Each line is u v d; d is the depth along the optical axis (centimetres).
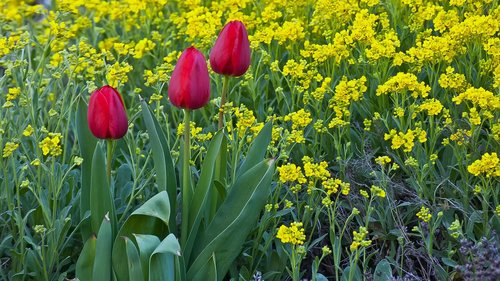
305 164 139
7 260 144
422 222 142
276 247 142
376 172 148
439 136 155
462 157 147
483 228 140
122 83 153
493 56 155
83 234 134
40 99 158
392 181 149
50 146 135
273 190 148
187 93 126
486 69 156
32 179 148
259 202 130
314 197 149
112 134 129
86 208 135
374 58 156
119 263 129
